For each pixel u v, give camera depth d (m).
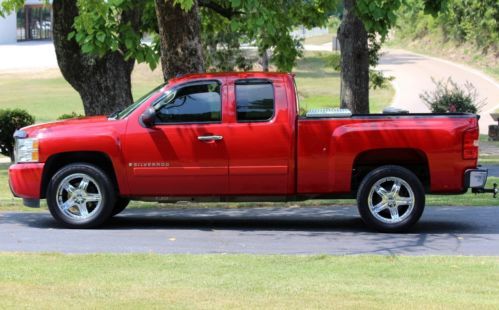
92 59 20.19
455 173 12.04
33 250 10.62
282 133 12.14
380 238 11.74
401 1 13.99
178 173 12.26
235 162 12.21
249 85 12.32
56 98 61.53
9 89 66.44
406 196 12.14
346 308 7.25
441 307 7.30
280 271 9.05
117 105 20.55
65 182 12.50
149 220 13.60
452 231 12.38
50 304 7.38
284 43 20.22
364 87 26.67
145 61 17.09
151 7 18.33
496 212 14.34
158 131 12.27
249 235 12.02
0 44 89.50
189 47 16.05
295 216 14.11
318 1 20.92
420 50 93.94
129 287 8.13
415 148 12.01
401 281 8.51
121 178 12.36
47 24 91.94
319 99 61.09
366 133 12.03
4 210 14.76
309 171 12.16
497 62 76.06
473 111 42.81
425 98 48.09
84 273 8.86
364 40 26.55
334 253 10.48
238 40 37.81
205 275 8.79
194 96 12.38
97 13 16.00
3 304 7.38
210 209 14.97
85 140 12.35
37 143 12.48
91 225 12.51
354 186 12.53
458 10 69.75
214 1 18.92
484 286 8.26
